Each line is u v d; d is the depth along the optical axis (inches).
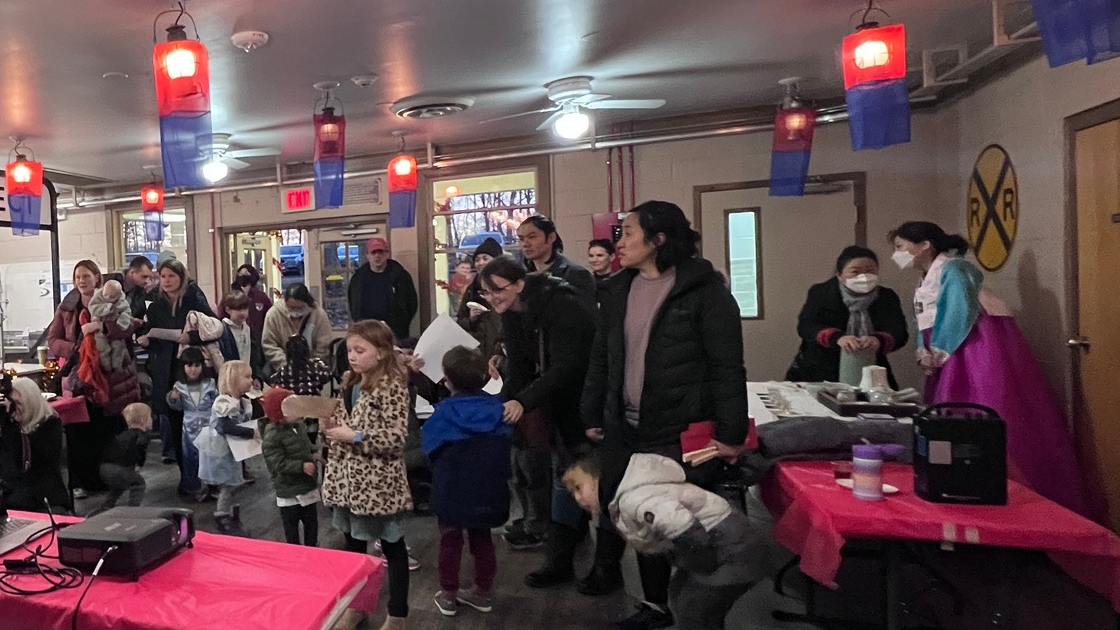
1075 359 116.5
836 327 132.6
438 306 217.5
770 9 111.7
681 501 75.9
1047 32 73.4
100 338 146.9
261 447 127.6
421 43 119.3
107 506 129.5
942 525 64.1
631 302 87.7
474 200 213.6
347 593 55.2
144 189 207.6
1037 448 103.3
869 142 103.0
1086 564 64.0
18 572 56.4
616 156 193.6
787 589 102.9
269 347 173.5
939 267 111.0
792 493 78.1
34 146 184.4
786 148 150.7
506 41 120.3
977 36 129.1
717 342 80.2
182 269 169.5
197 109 88.0
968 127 159.0
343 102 155.1
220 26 106.9
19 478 100.8
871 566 92.4
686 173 188.2
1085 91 113.0
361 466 88.4
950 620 74.8
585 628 94.0
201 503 152.2
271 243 252.2
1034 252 129.5
